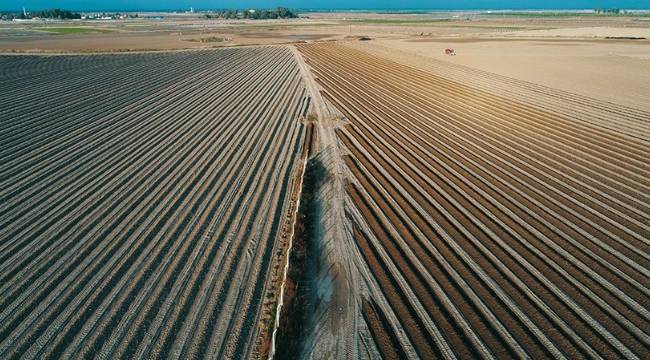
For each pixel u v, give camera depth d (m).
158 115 30.11
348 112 31.14
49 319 11.70
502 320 11.82
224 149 23.88
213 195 18.59
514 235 15.76
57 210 17.23
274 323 11.59
